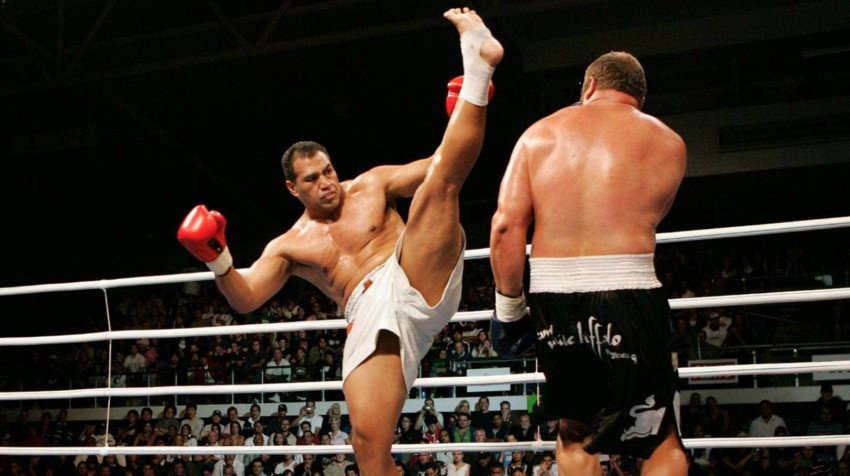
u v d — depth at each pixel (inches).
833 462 272.2
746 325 339.3
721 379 314.7
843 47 422.6
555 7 409.4
